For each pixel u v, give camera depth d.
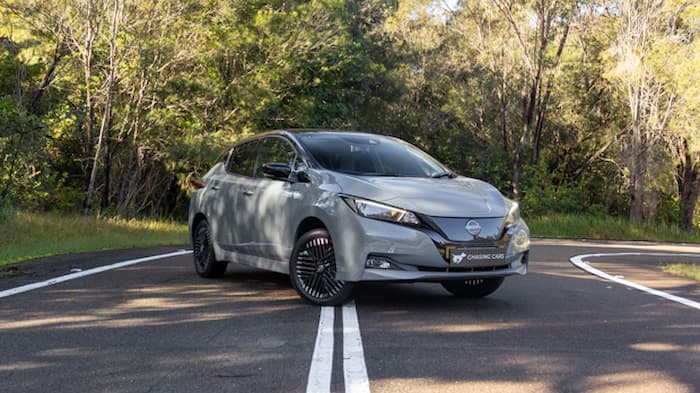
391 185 6.85
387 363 4.75
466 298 7.72
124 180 29.39
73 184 30.78
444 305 7.18
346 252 6.68
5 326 5.91
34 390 4.14
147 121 27.62
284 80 32.25
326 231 6.95
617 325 6.29
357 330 5.82
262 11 29.70
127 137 27.83
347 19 33.66
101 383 4.28
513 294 8.18
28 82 27.56
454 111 46.59
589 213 43.84
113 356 4.93
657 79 35.72
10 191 22.92
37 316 6.34
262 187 8.07
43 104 27.86
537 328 6.05
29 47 26.66
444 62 45.88
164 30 25.75
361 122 43.22
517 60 40.97
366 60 37.59
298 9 30.70
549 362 4.84
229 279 9.04
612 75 36.81
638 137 37.75
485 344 5.36
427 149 47.75
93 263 10.77
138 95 27.30
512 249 6.91
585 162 46.78
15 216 17.47
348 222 6.69
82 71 26.53
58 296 7.45
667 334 5.92
